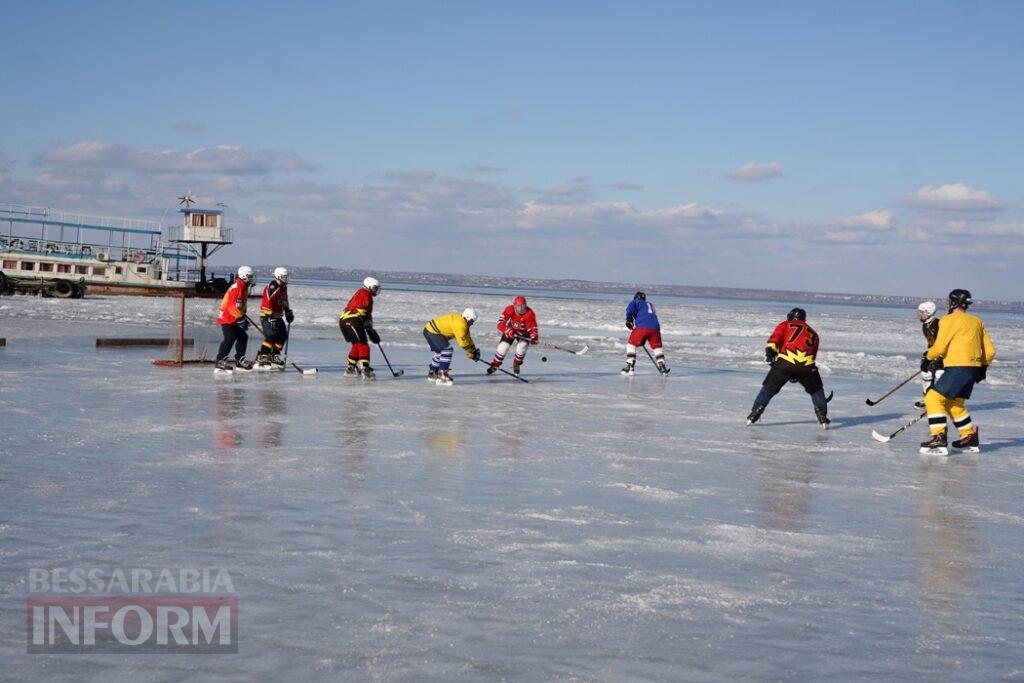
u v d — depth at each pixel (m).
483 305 66.50
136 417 9.45
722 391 14.55
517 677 3.26
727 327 42.75
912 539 5.57
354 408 10.84
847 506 6.46
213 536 4.98
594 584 4.39
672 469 7.64
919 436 10.50
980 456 9.20
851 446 9.45
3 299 43.44
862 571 4.82
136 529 5.07
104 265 53.69
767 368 20.11
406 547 4.90
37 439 7.91
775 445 9.29
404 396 12.26
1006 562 5.12
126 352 17.36
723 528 5.63
